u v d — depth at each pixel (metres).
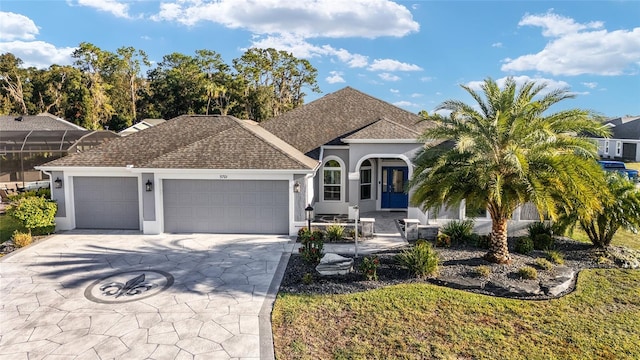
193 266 13.83
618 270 13.88
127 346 8.51
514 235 18.77
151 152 20.30
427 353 8.38
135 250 15.73
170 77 79.44
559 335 9.26
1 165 35.62
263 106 79.12
